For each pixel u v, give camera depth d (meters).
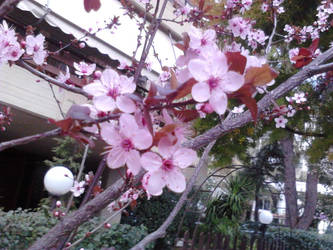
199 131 3.98
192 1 1.45
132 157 0.63
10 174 8.26
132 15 2.32
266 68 0.61
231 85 0.59
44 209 3.89
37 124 4.82
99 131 0.62
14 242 3.45
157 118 0.69
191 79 0.59
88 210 0.84
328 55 1.32
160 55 5.09
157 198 6.12
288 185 8.96
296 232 7.98
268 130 4.37
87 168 8.02
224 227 6.33
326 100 4.51
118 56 4.42
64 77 1.54
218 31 1.77
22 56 1.48
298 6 4.32
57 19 4.00
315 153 4.55
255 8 4.21
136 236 4.39
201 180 6.86
